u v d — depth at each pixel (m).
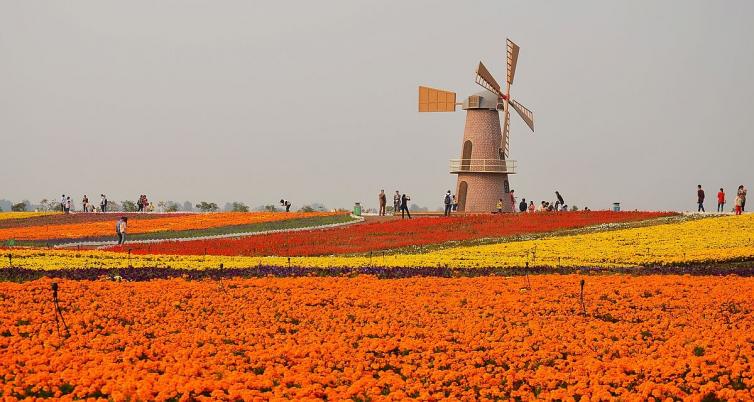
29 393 21.02
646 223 69.94
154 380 21.56
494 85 93.00
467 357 25.02
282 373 22.98
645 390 21.41
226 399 20.52
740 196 74.44
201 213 102.75
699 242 57.50
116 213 104.62
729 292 35.44
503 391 22.11
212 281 38.31
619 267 45.41
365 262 47.88
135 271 40.81
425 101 95.19
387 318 30.19
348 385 22.42
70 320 29.02
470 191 93.69
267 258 51.09
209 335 27.19
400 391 21.16
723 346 25.52
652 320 29.81
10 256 42.47
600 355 25.53
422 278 39.69
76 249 57.62
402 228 72.44
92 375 21.83
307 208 109.69
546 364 24.58
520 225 71.00
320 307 32.56
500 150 93.25
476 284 38.00
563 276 40.38
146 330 28.03
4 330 27.59
